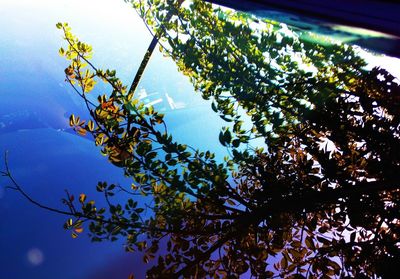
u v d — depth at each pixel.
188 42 3.46
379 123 3.01
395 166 2.78
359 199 2.63
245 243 2.72
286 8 2.09
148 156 2.72
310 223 2.71
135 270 4.47
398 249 2.46
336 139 3.10
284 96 3.22
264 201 2.75
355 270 2.64
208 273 2.60
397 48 1.99
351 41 2.51
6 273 3.64
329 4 1.68
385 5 1.35
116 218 2.65
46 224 4.26
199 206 2.87
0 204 4.20
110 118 2.71
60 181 4.91
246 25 3.54
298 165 3.00
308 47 3.45
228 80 3.39
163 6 3.62
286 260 2.69
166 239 4.78
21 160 4.91
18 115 5.59
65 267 4.05
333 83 3.28
